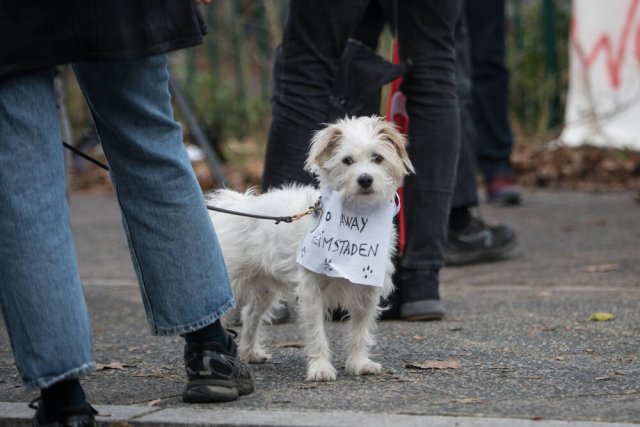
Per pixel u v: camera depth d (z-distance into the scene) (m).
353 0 7.08
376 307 5.88
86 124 18.00
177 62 20.05
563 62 17.91
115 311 7.96
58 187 4.43
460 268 9.66
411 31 7.26
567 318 7.08
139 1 4.48
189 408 4.88
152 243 4.74
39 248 4.30
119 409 4.87
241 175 15.61
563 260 9.74
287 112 7.24
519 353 6.05
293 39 7.23
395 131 5.86
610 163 15.51
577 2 16.39
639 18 15.69
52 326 4.29
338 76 7.43
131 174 4.70
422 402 4.94
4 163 4.29
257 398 5.11
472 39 13.06
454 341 6.48
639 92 15.84
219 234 6.27
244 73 18.59
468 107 9.62
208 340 4.99
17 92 4.33
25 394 5.39
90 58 4.39
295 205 5.95
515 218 12.48
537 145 16.92
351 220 5.67
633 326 6.72
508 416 4.59
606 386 5.19
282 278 6.00
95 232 12.43
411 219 7.20
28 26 4.31
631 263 9.41
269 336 6.96
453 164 7.31
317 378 5.55
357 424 4.46
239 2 19.70
